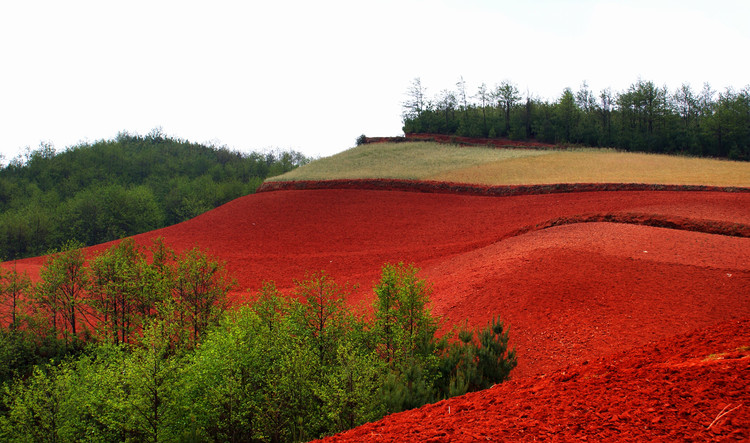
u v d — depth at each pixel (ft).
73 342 62.59
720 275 52.85
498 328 39.70
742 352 21.86
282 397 33.37
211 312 53.67
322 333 39.93
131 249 64.59
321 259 103.91
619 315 46.37
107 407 36.01
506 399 20.13
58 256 64.39
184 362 39.86
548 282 55.57
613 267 57.98
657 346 27.99
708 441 13.74
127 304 62.13
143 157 400.47
